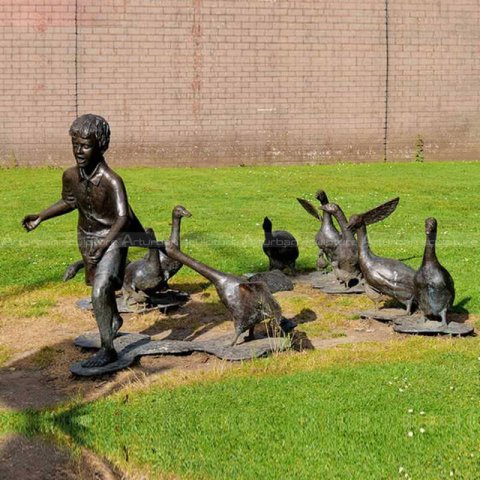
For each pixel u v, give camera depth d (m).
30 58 24.12
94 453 5.88
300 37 25.88
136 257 13.12
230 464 5.62
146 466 5.63
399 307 9.88
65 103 24.48
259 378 7.33
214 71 25.39
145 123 25.12
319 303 10.31
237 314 8.15
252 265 12.19
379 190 20.23
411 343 8.45
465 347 8.25
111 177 7.69
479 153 27.77
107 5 24.38
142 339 8.48
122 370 7.71
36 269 11.96
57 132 24.55
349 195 19.39
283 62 25.86
